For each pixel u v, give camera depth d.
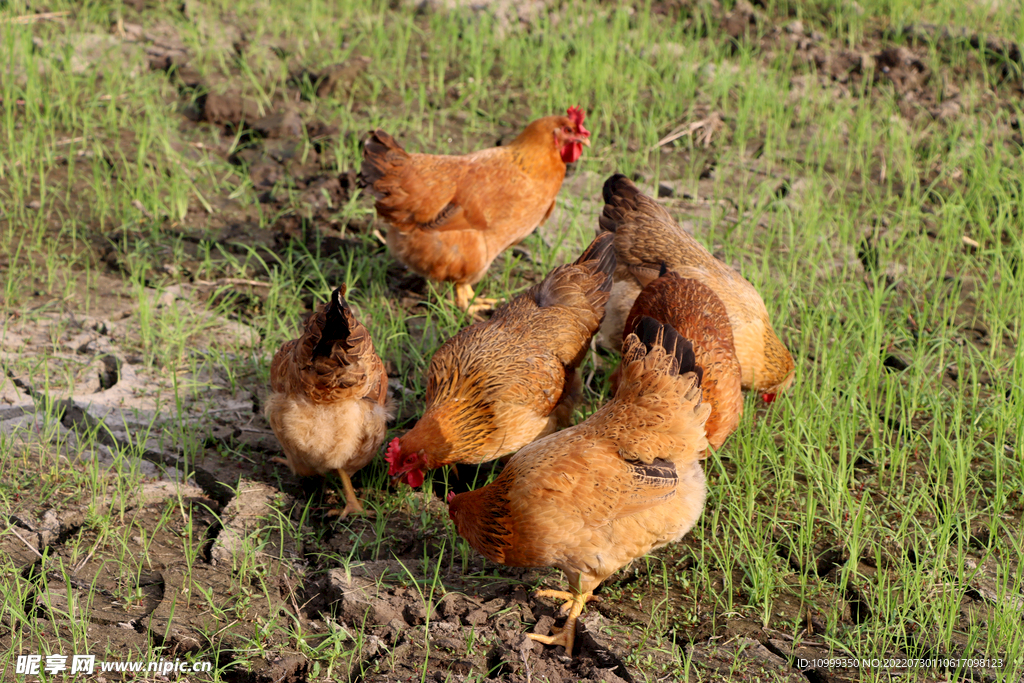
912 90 11.42
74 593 4.18
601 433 4.38
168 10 11.82
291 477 5.21
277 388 4.94
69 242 7.28
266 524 4.80
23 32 10.19
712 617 4.40
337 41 11.36
